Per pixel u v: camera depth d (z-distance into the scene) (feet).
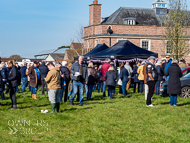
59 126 27.53
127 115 32.63
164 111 34.60
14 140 22.91
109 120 30.14
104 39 139.74
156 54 72.43
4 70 37.86
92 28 146.51
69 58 179.73
